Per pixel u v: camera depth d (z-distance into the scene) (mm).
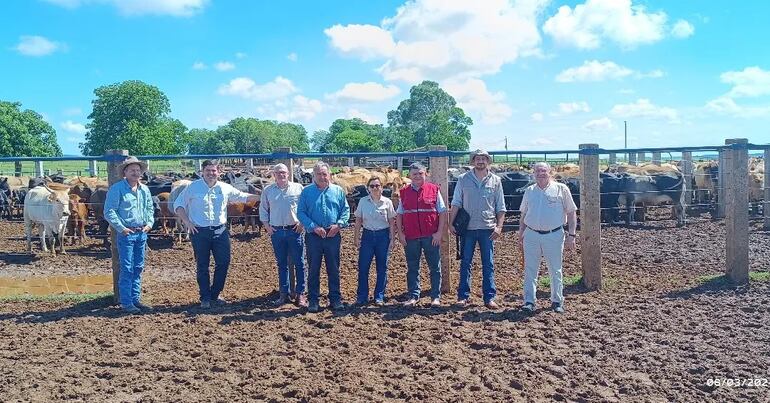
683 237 13336
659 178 16156
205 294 8078
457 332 6766
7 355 6191
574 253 11531
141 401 5062
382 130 103875
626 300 8047
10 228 18609
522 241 8102
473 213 7844
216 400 5078
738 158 8734
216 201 8109
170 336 6754
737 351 6094
